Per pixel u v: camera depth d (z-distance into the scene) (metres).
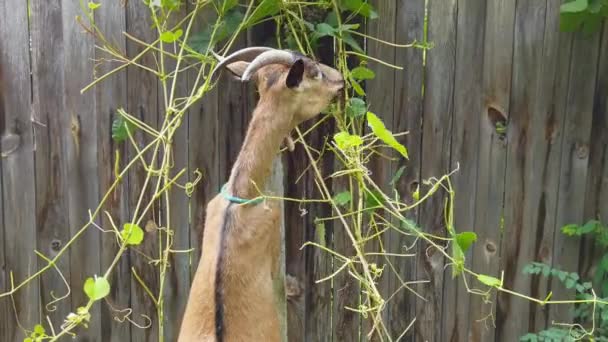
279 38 2.22
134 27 2.37
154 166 2.46
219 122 2.45
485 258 2.56
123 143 2.46
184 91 2.40
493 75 2.40
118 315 2.62
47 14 2.37
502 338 2.64
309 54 2.22
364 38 2.38
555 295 2.60
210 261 1.56
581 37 2.38
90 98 2.42
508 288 2.59
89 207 2.52
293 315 2.62
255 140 1.58
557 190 2.50
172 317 2.62
